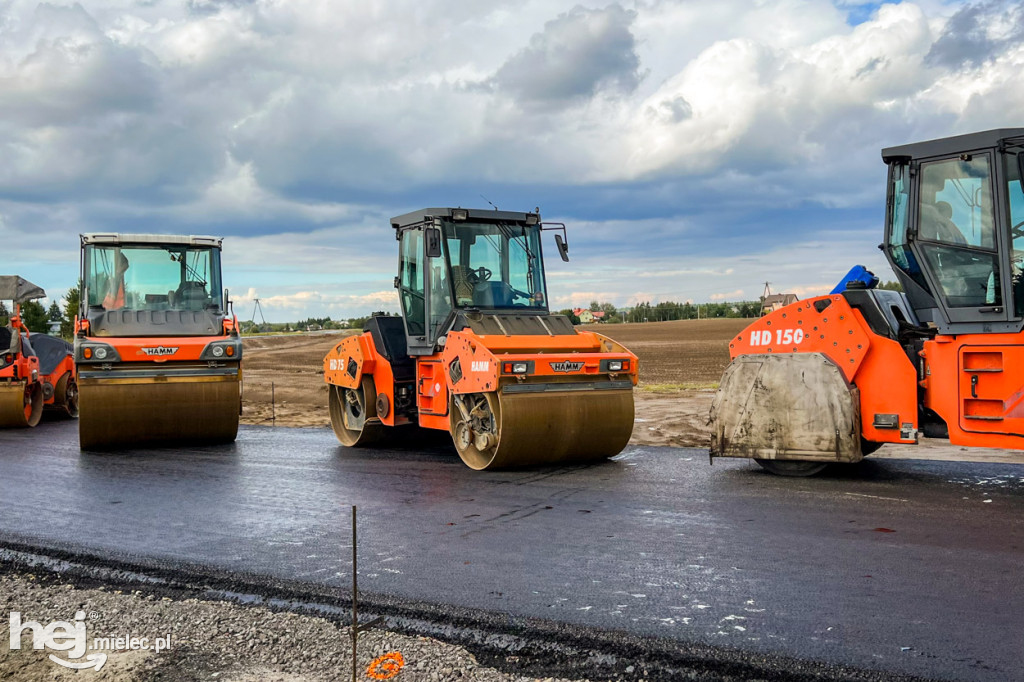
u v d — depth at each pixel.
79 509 7.74
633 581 5.12
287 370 28.16
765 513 6.81
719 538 6.05
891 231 8.09
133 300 12.20
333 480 8.94
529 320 10.12
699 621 4.42
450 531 6.50
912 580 4.98
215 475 9.42
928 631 4.20
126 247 12.25
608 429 9.52
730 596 4.79
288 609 4.95
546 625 4.46
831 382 8.23
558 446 9.30
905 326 8.33
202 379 11.72
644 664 4.02
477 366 9.20
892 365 7.98
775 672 3.84
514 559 5.67
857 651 3.99
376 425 11.57
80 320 11.59
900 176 8.03
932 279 7.66
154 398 11.47
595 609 4.65
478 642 4.35
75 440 13.18
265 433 13.51
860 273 8.62
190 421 11.73
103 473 9.73
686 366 26.55
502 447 9.00
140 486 8.84
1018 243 7.23
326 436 13.06
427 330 10.39
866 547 5.70
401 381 11.02
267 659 4.26
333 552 5.98
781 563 5.39
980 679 3.68
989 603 4.56
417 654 4.22
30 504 8.03
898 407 7.95
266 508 7.57
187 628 4.72
